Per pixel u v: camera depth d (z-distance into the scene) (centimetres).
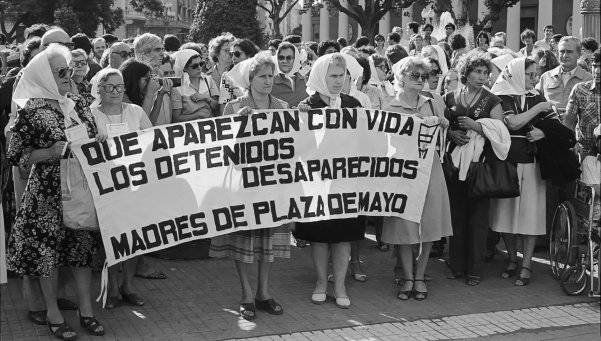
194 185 596
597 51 683
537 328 600
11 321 605
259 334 578
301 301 662
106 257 566
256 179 610
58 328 564
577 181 694
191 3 6675
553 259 724
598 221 658
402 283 702
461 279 738
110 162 565
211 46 902
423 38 1346
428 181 653
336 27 4806
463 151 696
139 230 579
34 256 548
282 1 2725
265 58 621
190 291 687
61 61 550
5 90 712
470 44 1485
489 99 695
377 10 2264
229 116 603
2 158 708
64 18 3988
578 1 3359
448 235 673
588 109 691
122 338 569
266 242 616
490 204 736
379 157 643
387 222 667
